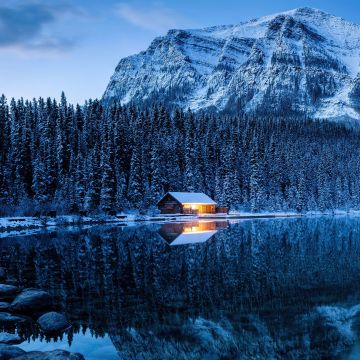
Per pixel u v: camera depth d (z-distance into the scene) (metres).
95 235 52.19
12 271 28.17
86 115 120.44
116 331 16.16
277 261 31.19
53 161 91.19
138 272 27.42
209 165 120.56
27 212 72.50
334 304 19.03
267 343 14.67
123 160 104.50
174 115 142.12
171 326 16.55
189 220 90.25
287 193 130.50
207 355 13.73
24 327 16.83
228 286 22.88
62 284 24.05
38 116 116.88
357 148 197.25
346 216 114.31
